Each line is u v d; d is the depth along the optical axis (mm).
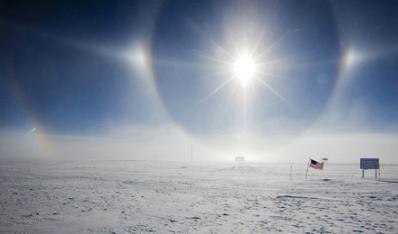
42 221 12156
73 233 10359
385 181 33906
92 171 52500
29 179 33719
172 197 19750
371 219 13102
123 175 41844
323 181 33812
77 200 17922
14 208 15031
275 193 22344
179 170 59750
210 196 20406
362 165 40188
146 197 19625
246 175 45312
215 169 64312
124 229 10961
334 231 10930
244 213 14320
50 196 19531
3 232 10414
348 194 21953
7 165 83875
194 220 12641
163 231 10711
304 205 16906
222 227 11398
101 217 13078
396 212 14852
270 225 11797
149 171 54562
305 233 10602
